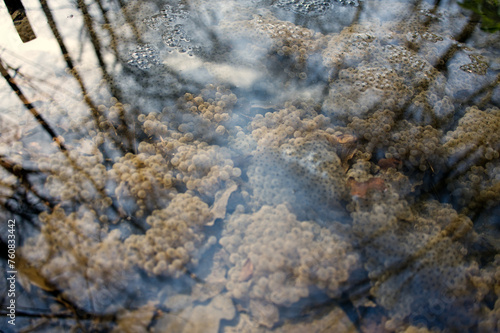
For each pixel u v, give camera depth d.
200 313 0.35
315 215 0.38
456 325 0.35
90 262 0.36
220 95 0.45
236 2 0.55
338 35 0.50
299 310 0.35
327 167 0.39
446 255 0.36
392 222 0.37
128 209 0.39
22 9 0.54
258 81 0.46
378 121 0.43
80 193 0.39
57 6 0.54
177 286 0.36
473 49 0.51
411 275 0.35
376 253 0.36
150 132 0.43
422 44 0.50
